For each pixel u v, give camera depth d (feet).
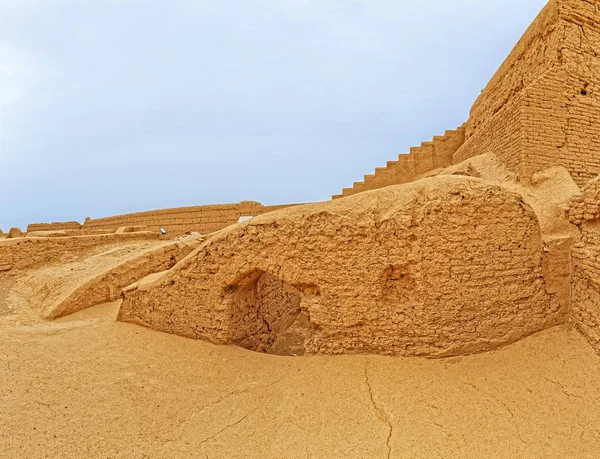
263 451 10.45
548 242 14.38
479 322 13.65
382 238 13.71
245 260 15.98
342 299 14.25
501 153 24.68
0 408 12.23
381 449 10.08
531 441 9.90
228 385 13.99
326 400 12.27
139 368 15.40
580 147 22.20
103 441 10.99
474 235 13.58
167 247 30.76
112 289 26.45
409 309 13.64
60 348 17.38
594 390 11.34
